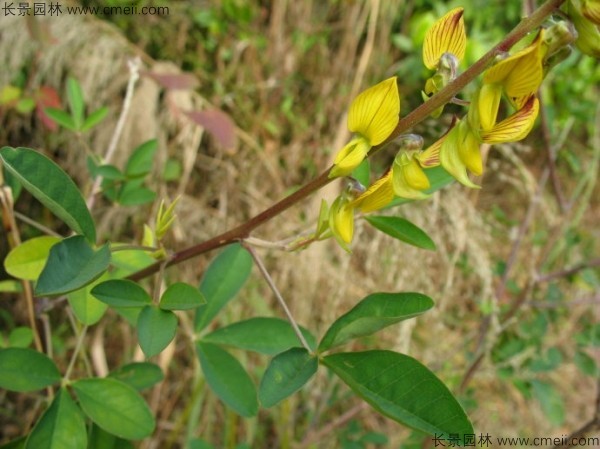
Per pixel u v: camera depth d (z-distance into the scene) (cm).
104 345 40
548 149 35
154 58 43
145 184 39
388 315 15
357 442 35
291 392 15
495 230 44
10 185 24
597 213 56
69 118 28
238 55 44
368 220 19
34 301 23
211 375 20
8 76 37
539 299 41
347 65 47
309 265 39
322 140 46
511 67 12
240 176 43
